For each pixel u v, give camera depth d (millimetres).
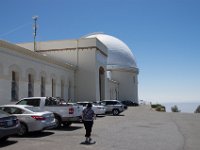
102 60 44781
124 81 70750
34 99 17609
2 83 22000
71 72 38562
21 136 14156
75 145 11750
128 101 66438
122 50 74000
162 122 22828
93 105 26781
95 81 39906
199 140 13297
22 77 25016
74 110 17406
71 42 40938
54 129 17312
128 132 16156
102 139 13445
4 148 11016
